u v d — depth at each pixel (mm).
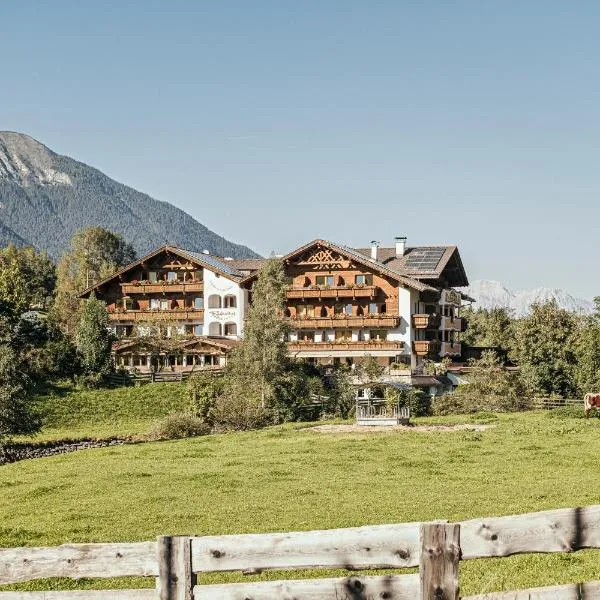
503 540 8703
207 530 20672
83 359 71750
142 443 46375
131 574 9133
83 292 93000
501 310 119375
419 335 86750
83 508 24672
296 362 64250
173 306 92000
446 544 8711
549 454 32281
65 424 60750
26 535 21125
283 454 35188
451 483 26453
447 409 59500
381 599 8773
